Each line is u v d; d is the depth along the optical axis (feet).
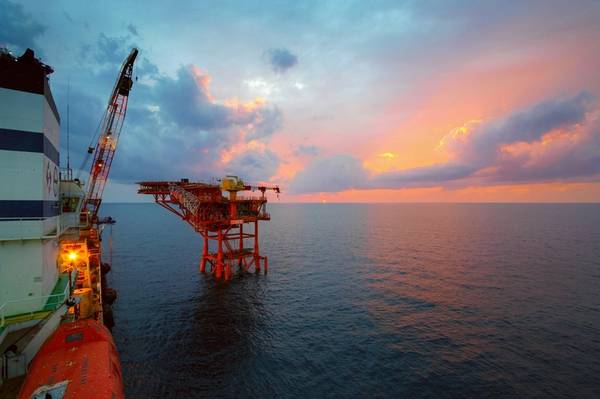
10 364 51.85
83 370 43.70
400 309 120.98
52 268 78.54
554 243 286.87
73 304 64.59
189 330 101.81
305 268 187.01
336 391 71.10
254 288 145.79
